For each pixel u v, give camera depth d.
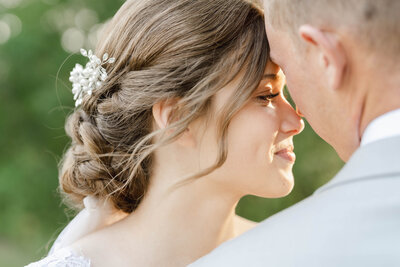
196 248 2.30
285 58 1.73
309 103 1.68
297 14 1.57
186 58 2.15
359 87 1.47
